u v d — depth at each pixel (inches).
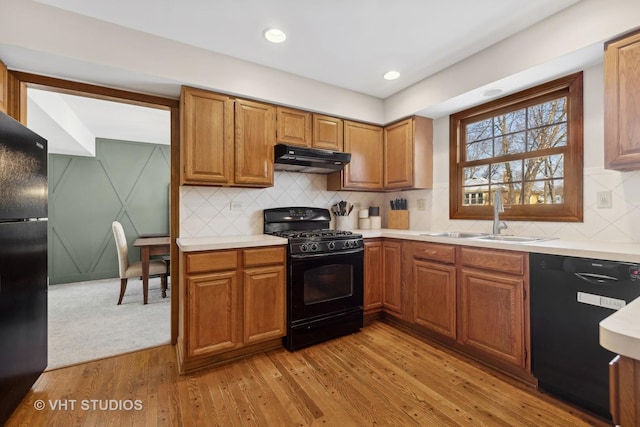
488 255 79.1
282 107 104.3
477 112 106.4
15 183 61.5
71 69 76.6
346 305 102.6
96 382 74.9
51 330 107.9
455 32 81.4
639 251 58.1
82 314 124.9
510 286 74.2
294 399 68.0
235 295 84.5
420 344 95.4
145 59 79.8
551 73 81.9
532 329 70.0
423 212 126.2
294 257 91.9
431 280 95.2
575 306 62.9
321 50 90.1
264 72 98.9
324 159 104.3
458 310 87.3
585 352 61.5
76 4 68.8
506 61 84.0
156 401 67.4
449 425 59.4
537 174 92.9
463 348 88.6
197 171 89.1
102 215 190.2
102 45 74.5
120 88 89.2
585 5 68.4
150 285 174.9
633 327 20.7
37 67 75.2
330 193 130.6
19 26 65.9
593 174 79.5
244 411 64.0
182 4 69.5
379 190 133.3
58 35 69.6
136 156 199.9
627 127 63.9
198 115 89.4
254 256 87.5
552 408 64.1
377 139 127.8
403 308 105.7
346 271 103.7
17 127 62.1
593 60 74.9
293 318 92.0
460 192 114.1
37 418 61.7
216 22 76.5
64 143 153.3
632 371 20.0
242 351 87.9
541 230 90.3
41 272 73.3
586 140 80.7
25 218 65.7
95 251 188.7
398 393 69.9
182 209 98.8
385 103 127.0
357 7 71.3
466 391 70.4
